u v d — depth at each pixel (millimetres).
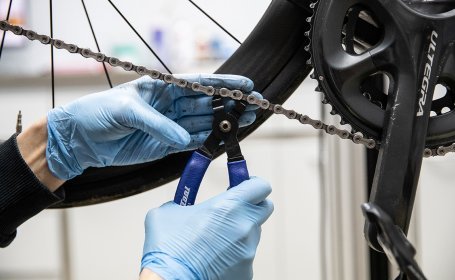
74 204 550
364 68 427
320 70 431
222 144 507
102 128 483
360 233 841
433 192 1283
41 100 1512
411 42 425
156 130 465
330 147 872
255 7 1731
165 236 472
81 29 1745
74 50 466
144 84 501
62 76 1493
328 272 951
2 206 484
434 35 426
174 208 485
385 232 374
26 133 507
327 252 962
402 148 418
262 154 1519
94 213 1524
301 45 505
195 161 472
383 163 418
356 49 478
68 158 502
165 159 544
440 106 463
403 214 415
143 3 1742
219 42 1668
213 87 465
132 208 1522
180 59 1655
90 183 548
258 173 1523
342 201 853
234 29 1736
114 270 1545
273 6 509
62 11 1734
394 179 415
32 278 1548
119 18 1740
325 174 909
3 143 509
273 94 507
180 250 464
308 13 497
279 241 1554
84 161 509
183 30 1675
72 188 546
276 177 1527
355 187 829
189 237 469
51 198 495
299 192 1530
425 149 452
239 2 1730
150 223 488
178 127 470
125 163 519
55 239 1535
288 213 1540
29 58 1748
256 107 477
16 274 1545
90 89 1504
